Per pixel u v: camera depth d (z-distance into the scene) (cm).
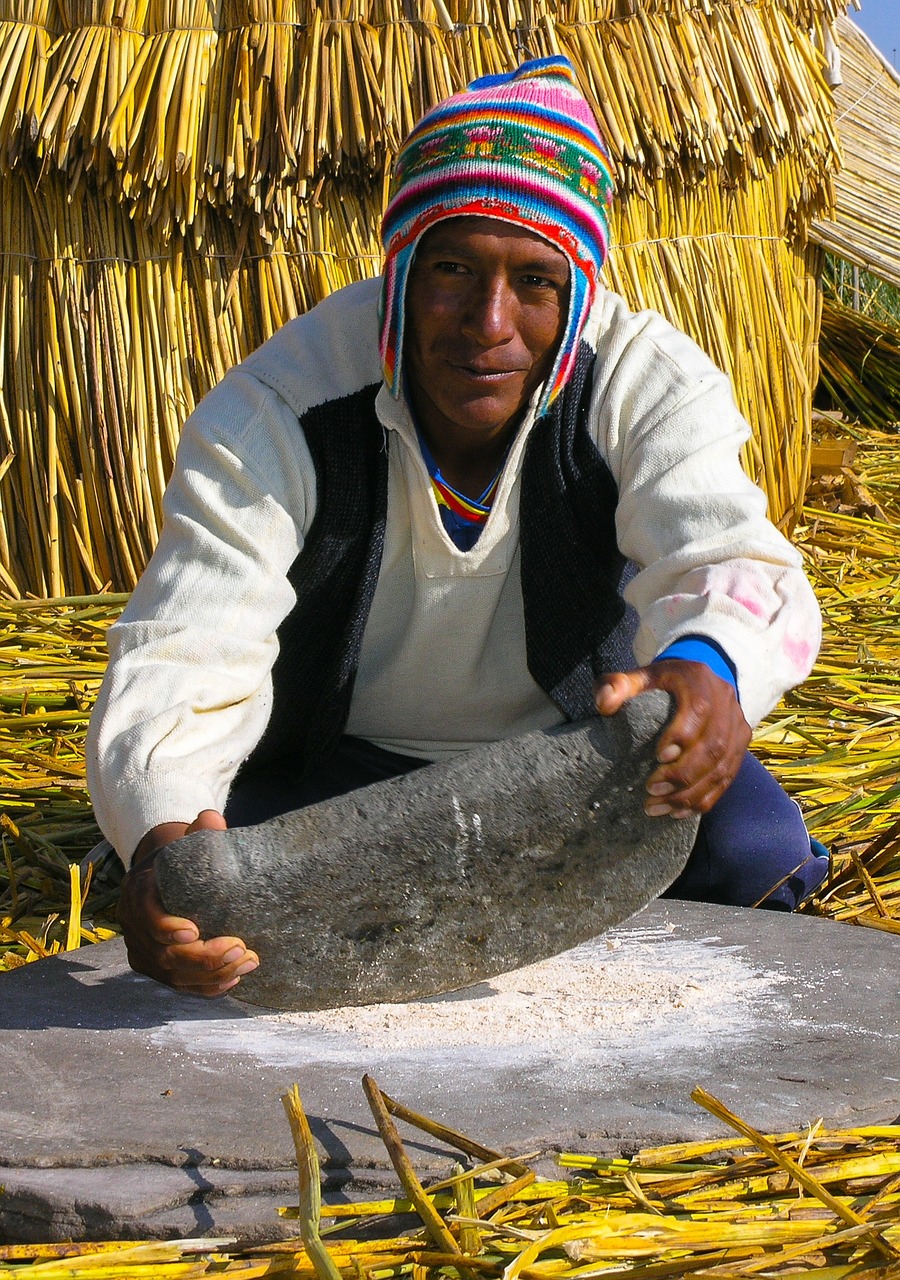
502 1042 162
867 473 569
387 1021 169
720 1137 140
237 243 383
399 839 164
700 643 174
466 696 219
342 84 368
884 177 591
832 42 474
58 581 393
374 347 201
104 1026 168
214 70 369
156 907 158
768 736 312
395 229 187
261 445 195
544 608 205
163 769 172
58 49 370
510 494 200
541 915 171
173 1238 129
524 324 186
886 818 270
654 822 169
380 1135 139
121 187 367
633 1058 157
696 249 439
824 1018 167
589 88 399
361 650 214
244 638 186
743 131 423
